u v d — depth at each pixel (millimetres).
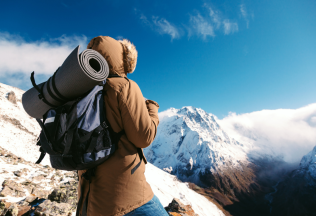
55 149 942
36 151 49812
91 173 1068
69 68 879
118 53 1141
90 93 960
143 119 1034
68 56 960
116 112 1024
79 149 901
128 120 1012
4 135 50312
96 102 993
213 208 142750
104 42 1137
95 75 892
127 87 1042
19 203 5891
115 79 1065
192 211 6000
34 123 81938
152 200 1163
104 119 1018
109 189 1027
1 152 19734
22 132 63250
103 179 1044
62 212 5375
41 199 6367
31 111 1076
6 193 8977
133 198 1045
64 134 877
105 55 1100
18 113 82125
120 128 1063
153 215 1109
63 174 17750
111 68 1113
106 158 1015
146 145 1081
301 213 150625
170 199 88938
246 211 163750
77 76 859
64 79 893
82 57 881
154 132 1104
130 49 1195
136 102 1041
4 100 87062
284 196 188750
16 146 46938
